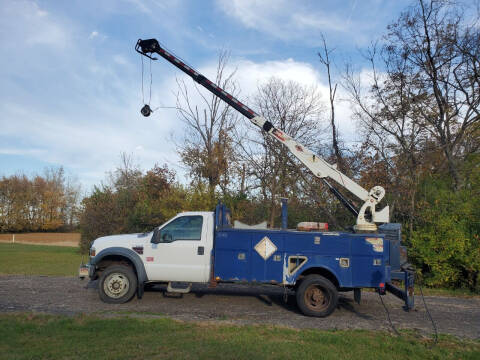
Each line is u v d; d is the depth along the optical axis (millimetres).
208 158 20703
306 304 7371
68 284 10352
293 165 16781
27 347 4871
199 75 9688
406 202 14117
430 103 16391
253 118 9414
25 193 61938
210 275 7672
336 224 15609
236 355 4730
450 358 5066
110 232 24688
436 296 10633
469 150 16609
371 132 16875
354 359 4828
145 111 10297
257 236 7551
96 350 4805
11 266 15961
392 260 7566
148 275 7902
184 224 8023
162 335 5527
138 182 26734
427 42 15750
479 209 12203
